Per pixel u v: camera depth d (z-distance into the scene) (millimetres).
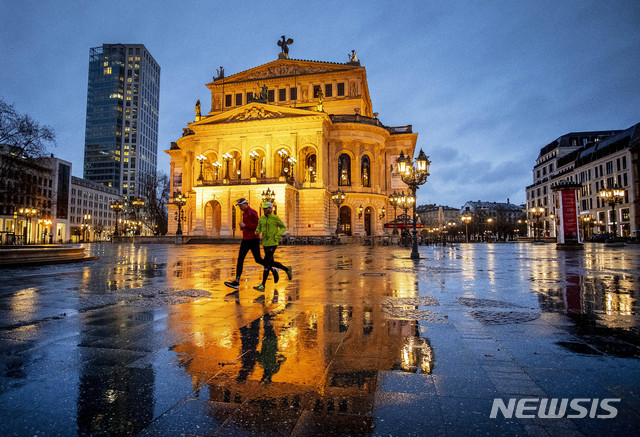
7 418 2320
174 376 3000
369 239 47719
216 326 4621
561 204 26812
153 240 50000
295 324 4711
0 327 4555
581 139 92250
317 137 51062
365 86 66500
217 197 50719
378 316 5137
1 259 12508
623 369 3082
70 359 3391
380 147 58906
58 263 14680
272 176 51938
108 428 2213
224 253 23984
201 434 2150
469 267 12828
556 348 3654
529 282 8656
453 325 4602
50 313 5375
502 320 4852
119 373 3059
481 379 2896
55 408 2459
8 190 37375
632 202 64750
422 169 17938
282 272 11375
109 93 151000
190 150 60906
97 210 126125
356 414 2365
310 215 50438
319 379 2932
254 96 61938
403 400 2553
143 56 156500
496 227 112500
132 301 6344
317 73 60656
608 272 10836
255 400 2582
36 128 32688
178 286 8242
